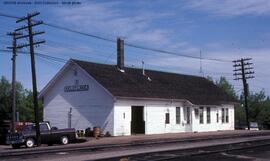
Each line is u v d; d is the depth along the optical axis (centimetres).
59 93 5047
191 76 6297
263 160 2097
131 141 3638
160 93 5131
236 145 2923
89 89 4753
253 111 8938
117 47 5197
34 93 3816
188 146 2898
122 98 4603
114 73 4988
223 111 6234
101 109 4631
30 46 3909
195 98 5631
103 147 2909
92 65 4916
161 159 1998
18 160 2139
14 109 4491
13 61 4572
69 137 3719
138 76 5262
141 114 4872
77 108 4856
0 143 4291
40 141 3594
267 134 4756
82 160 2008
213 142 3362
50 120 5103
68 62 4888
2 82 7181
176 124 5297
